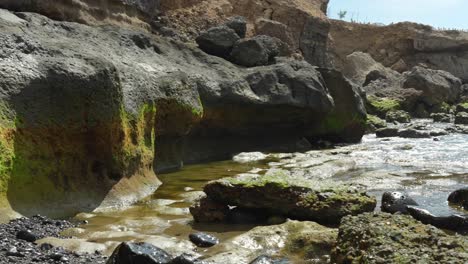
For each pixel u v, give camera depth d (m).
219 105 19.06
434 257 6.19
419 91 38.69
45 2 18.81
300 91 21.69
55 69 10.72
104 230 9.06
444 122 33.69
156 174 15.20
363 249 6.80
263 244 8.23
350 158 17.80
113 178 11.71
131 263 6.62
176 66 18.33
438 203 11.43
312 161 17.45
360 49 57.91
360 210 9.62
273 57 24.08
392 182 13.70
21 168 9.82
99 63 11.48
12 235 8.34
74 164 11.00
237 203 10.05
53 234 8.72
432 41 56.47
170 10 30.53
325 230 8.53
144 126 13.65
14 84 10.05
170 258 6.80
